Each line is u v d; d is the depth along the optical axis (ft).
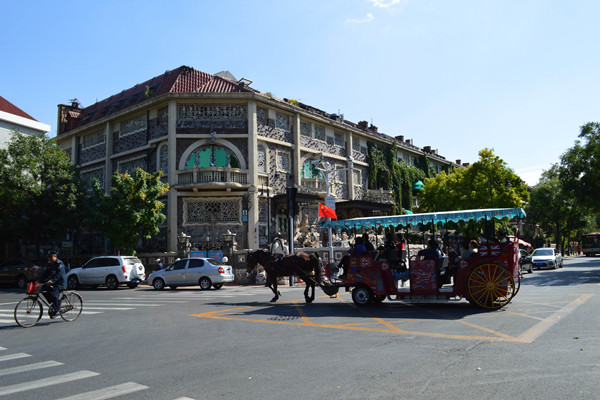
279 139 113.80
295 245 100.68
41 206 94.48
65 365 21.95
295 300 50.67
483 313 35.47
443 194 137.08
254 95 106.11
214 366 20.70
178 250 99.86
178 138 105.50
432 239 41.96
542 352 21.47
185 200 104.01
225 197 104.22
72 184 94.99
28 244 113.50
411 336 26.68
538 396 15.31
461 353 21.88
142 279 80.48
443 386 16.74
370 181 144.56
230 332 29.84
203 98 105.40
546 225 220.43
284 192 113.39
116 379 19.06
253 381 18.07
